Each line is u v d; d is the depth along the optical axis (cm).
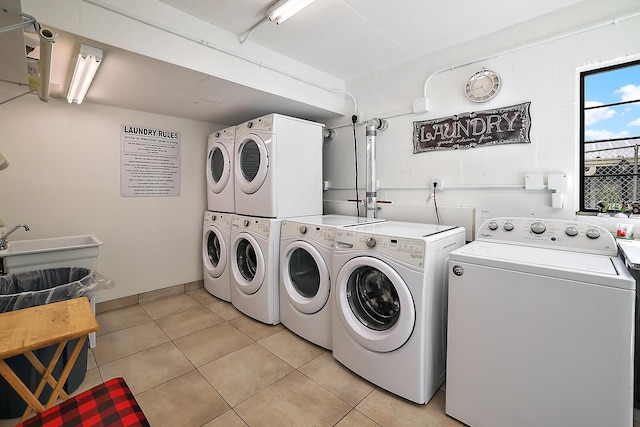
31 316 120
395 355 163
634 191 179
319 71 294
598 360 113
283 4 181
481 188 229
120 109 284
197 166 340
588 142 192
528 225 176
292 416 152
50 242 240
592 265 126
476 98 228
